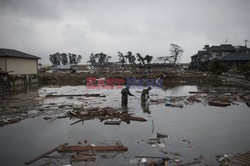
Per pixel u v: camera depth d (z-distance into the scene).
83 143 6.93
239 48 53.44
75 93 21.92
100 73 47.91
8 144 6.95
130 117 10.18
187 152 6.15
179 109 12.59
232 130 8.30
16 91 24.11
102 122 9.66
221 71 41.38
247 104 13.99
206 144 6.79
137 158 5.73
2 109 12.93
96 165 5.36
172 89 25.36
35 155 6.07
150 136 7.59
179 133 7.92
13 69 30.30
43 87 29.33
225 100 15.09
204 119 10.09
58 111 12.22
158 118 10.32
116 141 7.10
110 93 21.62
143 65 69.12
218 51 51.47
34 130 8.49
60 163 5.52
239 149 6.36
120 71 54.09
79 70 65.38
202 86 29.17
